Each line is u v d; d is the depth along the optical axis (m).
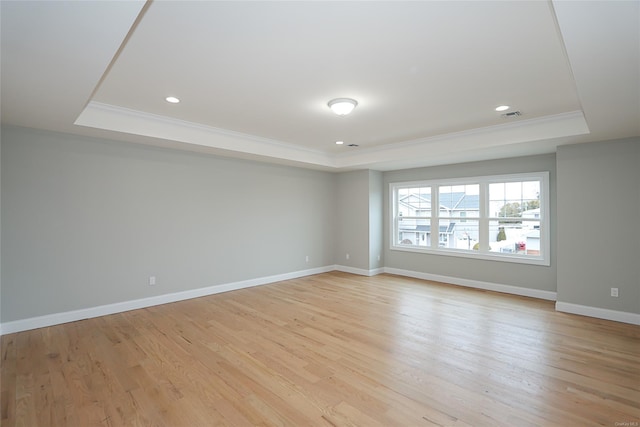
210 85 2.95
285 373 2.64
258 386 2.45
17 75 2.24
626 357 2.91
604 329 3.62
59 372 2.63
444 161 5.70
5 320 3.46
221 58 2.44
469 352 3.03
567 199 4.23
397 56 2.40
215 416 2.09
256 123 4.22
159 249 4.60
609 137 3.83
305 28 2.03
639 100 2.61
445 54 2.37
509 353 3.01
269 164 6.04
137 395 2.31
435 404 2.21
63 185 3.82
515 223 5.32
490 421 2.03
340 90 3.06
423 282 6.11
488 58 2.43
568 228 4.23
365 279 6.36
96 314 4.04
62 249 3.81
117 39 1.78
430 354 2.99
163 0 1.72
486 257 5.55
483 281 5.60
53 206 3.75
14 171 3.52
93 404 2.20
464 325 3.75
